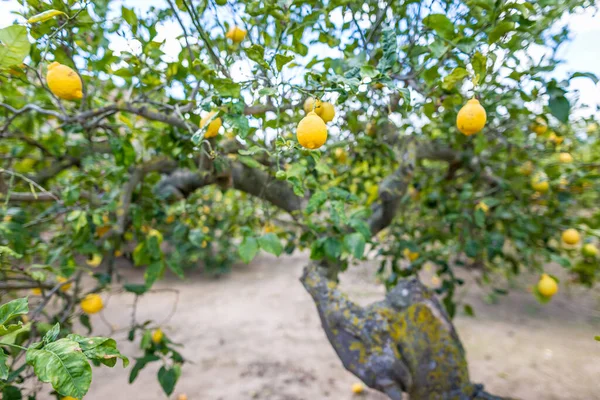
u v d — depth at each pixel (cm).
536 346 408
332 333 169
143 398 371
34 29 137
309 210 152
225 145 185
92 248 204
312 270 190
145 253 215
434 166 377
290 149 128
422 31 151
